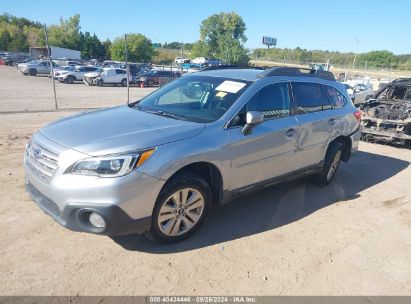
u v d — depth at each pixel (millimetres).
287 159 4641
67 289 2975
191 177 3596
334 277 3381
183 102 4414
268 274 3354
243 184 4168
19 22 124750
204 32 84438
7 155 6320
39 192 3418
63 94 20828
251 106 4168
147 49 77438
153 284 3107
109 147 3182
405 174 6781
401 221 4656
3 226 3859
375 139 9414
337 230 4297
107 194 3074
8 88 23156
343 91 5848
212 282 3188
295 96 4793
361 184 6020
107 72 31328
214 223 4262
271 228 4230
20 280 3037
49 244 3586
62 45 85750
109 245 3631
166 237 3613
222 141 3771
